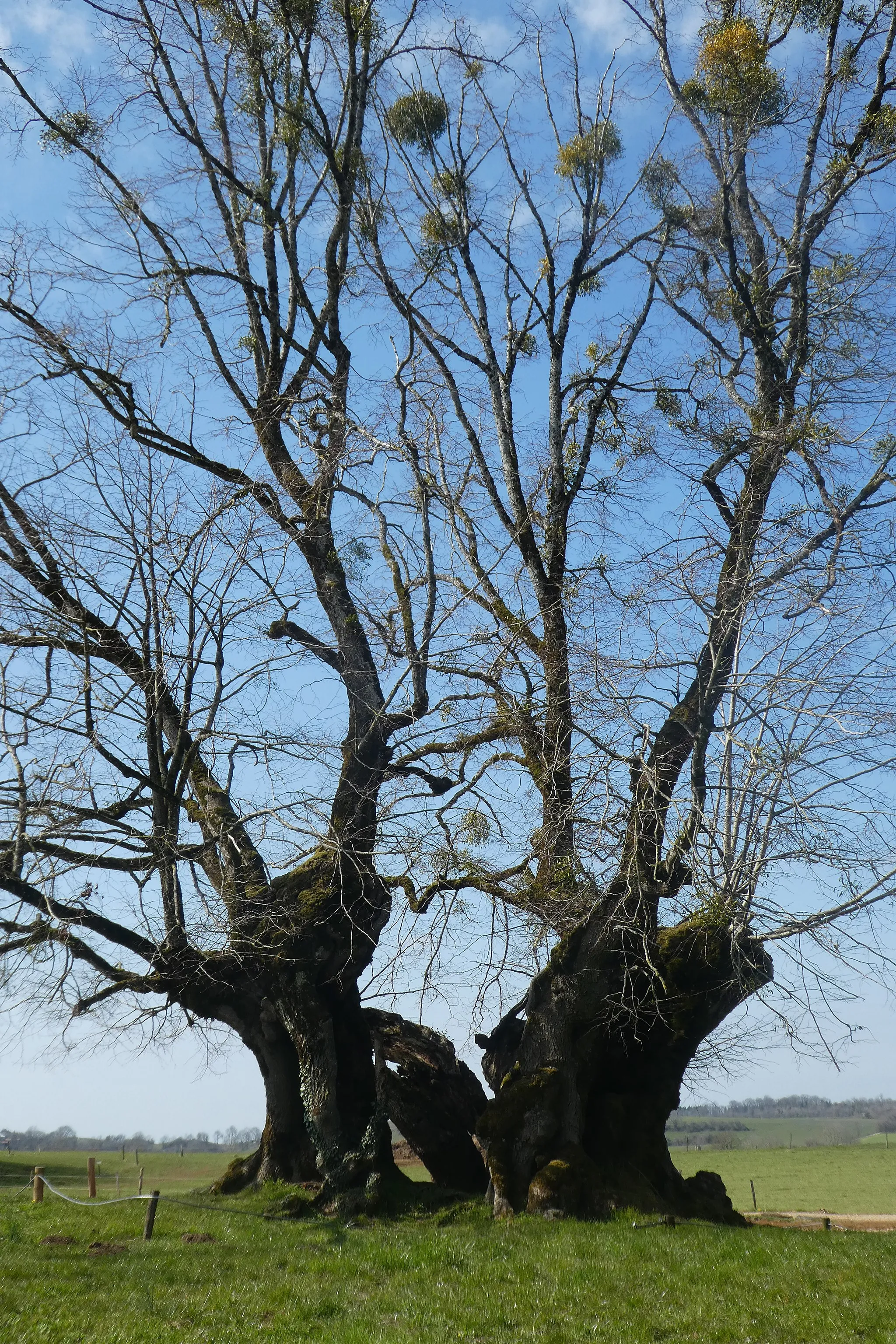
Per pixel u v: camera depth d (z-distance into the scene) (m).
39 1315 10.08
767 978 18.28
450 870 17.86
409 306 23.06
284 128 21.45
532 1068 18.11
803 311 20.42
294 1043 18.61
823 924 15.98
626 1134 18.41
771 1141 92.94
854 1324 9.86
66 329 19.31
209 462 21.02
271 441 21.41
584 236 22.67
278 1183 18.31
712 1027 18.50
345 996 19.58
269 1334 9.84
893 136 19.62
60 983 16.41
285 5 19.77
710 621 17.92
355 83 20.75
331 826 17.84
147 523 18.09
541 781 18.52
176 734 19.19
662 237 23.31
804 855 15.69
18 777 15.93
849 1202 39.00
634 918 16.30
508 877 18.33
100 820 17.38
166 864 17.39
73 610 18.28
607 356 23.20
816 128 20.98
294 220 21.95
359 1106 19.08
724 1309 10.59
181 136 20.50
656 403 22.05
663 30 22.84
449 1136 19.25
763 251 21.98
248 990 18.78
